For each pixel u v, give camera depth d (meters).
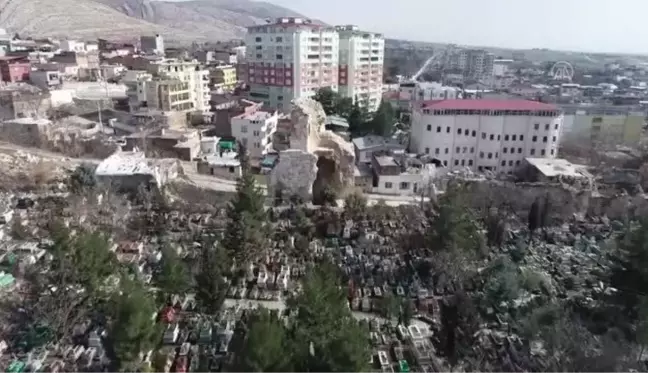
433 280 72.38
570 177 104.19
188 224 85.31
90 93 150.00
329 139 104.88
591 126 144.12
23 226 78.38
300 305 52.03
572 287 70.81
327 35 174.75
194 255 72.81
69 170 98.44
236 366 44.03
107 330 55.44
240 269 71.25
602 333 60.28
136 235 80.94
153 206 88.12
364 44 184.88
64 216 82.19
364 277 72.44
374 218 90.56
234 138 125.62
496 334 60.34
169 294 63.25
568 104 163.00
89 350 54.50
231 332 57.31
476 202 97.81
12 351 54.09
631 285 62.78
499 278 66.81
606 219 95.44
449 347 57.09
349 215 90.38
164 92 138.50
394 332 60.25
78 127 120.81
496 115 118.06
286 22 177.75
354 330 46.44
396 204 98.69
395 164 108.00
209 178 104.81
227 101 166.12
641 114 147.88
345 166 103.56
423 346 57.28
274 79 171.88
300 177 97.25
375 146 123.50
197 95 159.00
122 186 91.50
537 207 91.50
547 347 56.09
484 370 54.25
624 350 55.50
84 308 59.81
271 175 98.19
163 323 57.84
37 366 51.31
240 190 76.88
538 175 109.00
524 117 118.00
